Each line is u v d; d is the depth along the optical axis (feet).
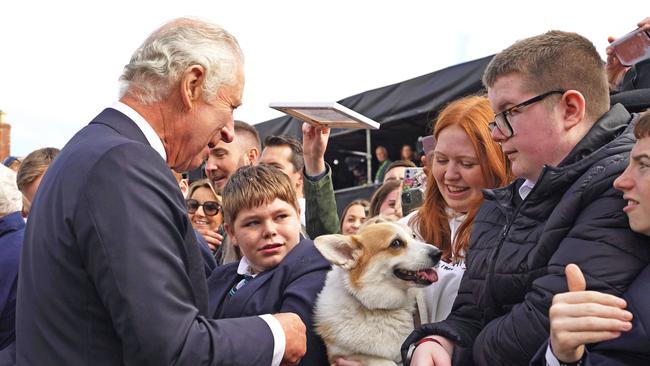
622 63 8.80
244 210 9.45
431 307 9.44
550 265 5.75
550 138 6.31
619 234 5.40
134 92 6.57
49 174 6.13
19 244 11.59
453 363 6.88
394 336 8.94
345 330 8.82
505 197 7.16
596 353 5.11
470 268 7.44
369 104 26.00
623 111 6.52
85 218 5.43
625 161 5.67
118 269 5.23
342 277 9.30
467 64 22.54
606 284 5.25
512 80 6.48
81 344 5.51
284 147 15.51
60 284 5.54
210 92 6.63
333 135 33.35
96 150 5.78
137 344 5.17
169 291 5.40
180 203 6.07
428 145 10.52
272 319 6.40
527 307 5.78
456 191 9.11
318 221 12.35
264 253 9.43
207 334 5.65
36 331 5.64
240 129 15.64
